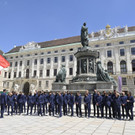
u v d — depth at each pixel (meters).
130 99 7.50
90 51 14.16
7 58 55.53
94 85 12.39
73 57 44.09
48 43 53.84
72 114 8.43
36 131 5.02
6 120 7.22
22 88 48.97
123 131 5.11
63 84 14.15
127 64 37.03
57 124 6.22
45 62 48.19
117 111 7.62
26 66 50.56
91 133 4.80
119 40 38.84
